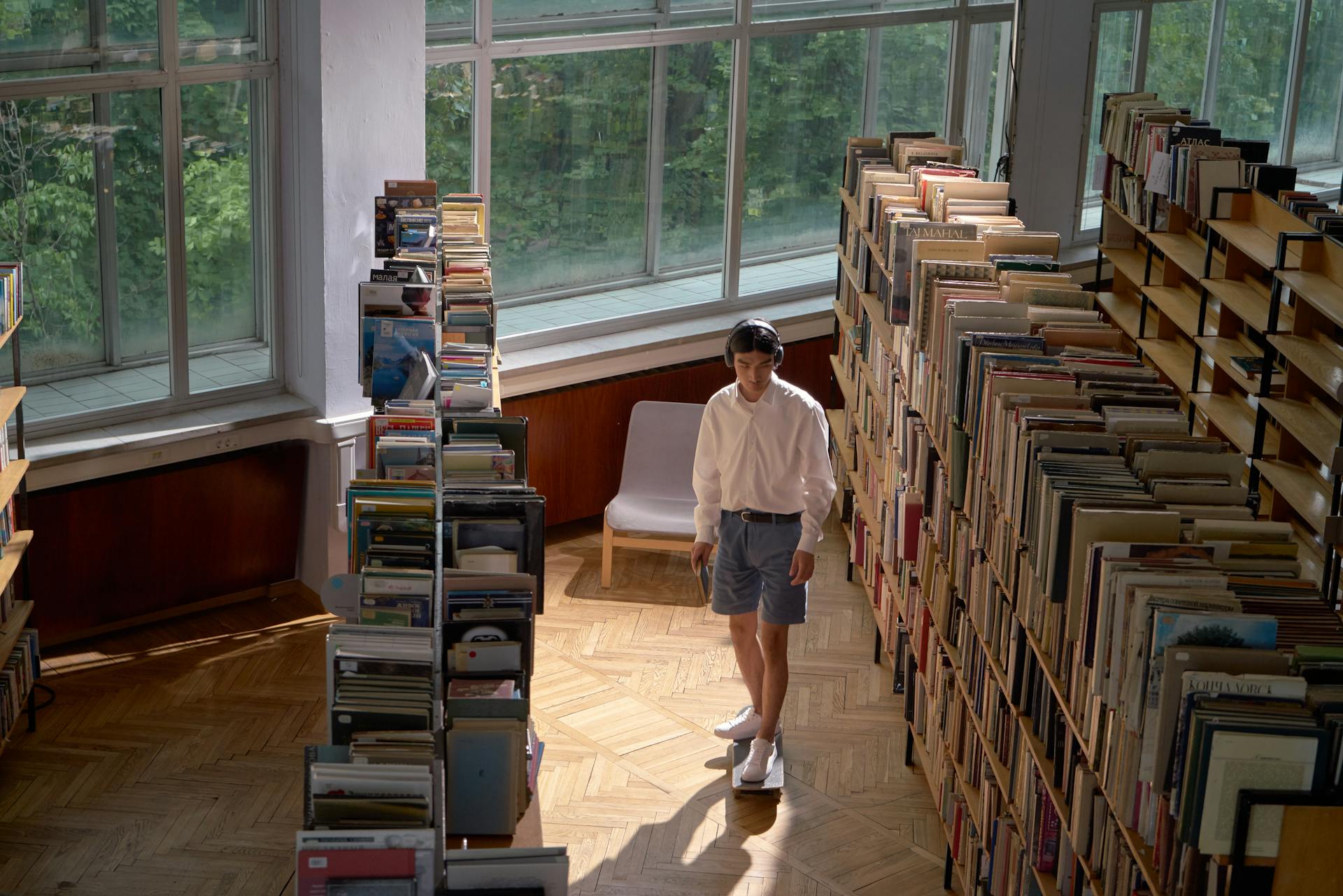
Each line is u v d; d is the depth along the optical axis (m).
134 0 5.32
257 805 4.67
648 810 4.72
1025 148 8.88
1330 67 10.61
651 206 7.28
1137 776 2.58
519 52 6.53
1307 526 5.41
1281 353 5.25
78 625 5.65
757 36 7.37
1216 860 2.27
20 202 5.29
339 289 5.78
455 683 3.06
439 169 6.48
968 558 3.98
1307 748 2.17
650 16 6.95
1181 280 7.18
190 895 4.19
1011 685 3.47
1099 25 8.91
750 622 4.89
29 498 5.37
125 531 5.66
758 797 4.82
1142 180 7.29
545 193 6.88
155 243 5.64
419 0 5.67
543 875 2.45
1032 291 4.12
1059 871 3.25
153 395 5.79
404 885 2.27
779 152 7.72
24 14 5.11
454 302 4.93
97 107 5.37
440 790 2.46
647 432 6.67
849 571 6.61
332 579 3.21
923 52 8.16
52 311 5.47
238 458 5.90
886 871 4.43
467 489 3.62
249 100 5.68
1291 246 5.57
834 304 6.96
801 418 4.54
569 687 5.54
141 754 4.94
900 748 5.18
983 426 3.62
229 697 5.36
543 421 6.77
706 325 7.41
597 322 7.14
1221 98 10.00
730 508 4.72
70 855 4.36
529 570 3.50
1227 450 3.09
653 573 6.64
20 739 4.99
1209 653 2.33
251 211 5.83
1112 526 2.78
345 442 5.95
